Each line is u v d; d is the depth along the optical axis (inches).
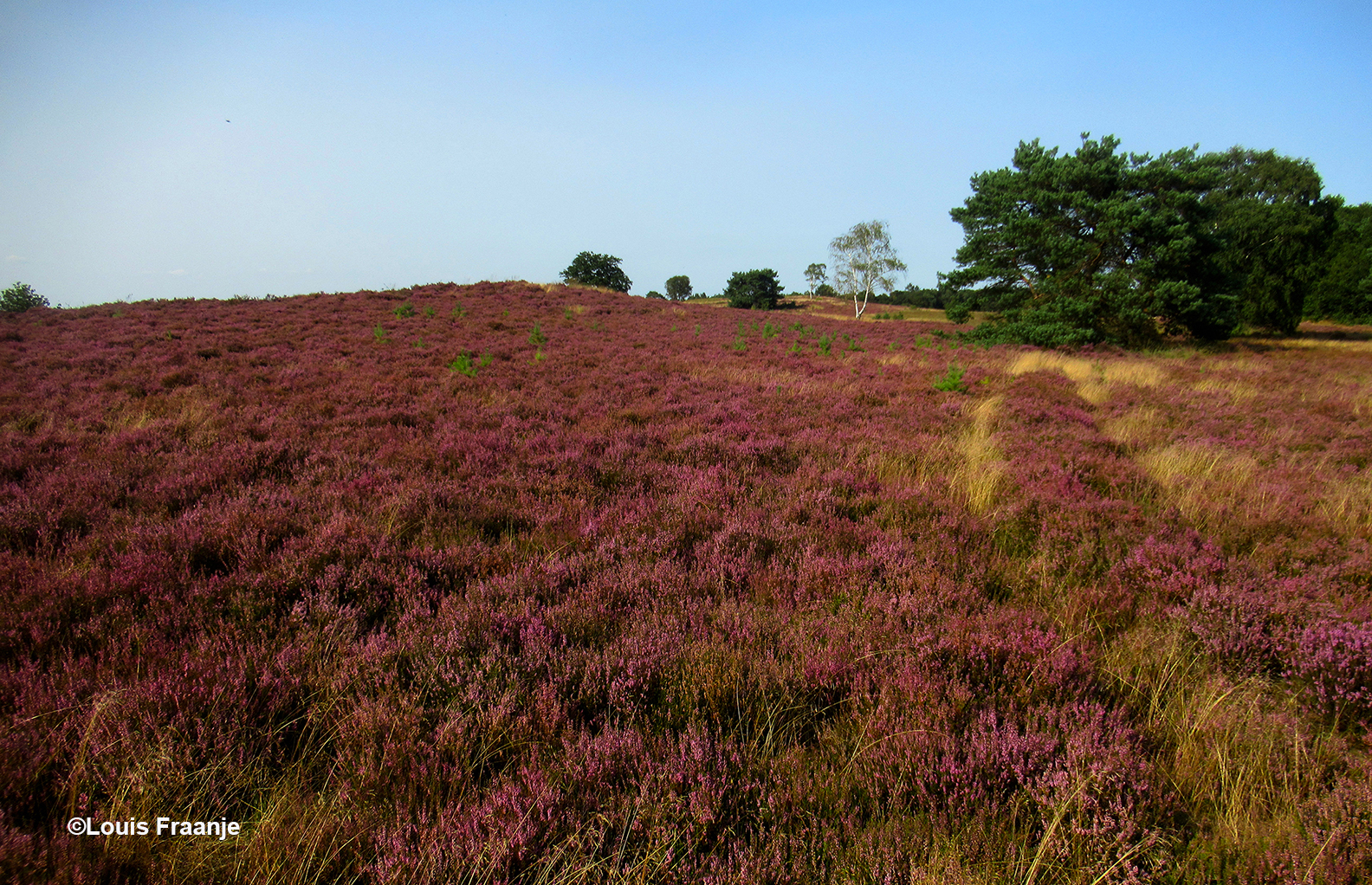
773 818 86.8
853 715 110.3
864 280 2647.6
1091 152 1173.7
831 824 88.0
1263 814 93.6
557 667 120.0
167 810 83.9
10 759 85.4
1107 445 330.6
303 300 1136.2
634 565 166.4
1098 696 120.3
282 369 523.8
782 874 77.4
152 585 143.3
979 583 166.9
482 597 146.7
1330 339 1497.3
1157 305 1038.4
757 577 164.6
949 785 93.7
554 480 245.3
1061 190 1116.5
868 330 1336.1
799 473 265.0
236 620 135.3
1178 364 799.1
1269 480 276.2
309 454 276.1
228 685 105.5
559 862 79.4
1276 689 124.8
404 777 93.0
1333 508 234.8
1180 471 283.6
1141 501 247.1
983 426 366.9
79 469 244.1
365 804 88.4
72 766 88.5
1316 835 85.0
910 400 458.9
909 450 303.6
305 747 99.5
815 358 740.7
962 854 82.5
